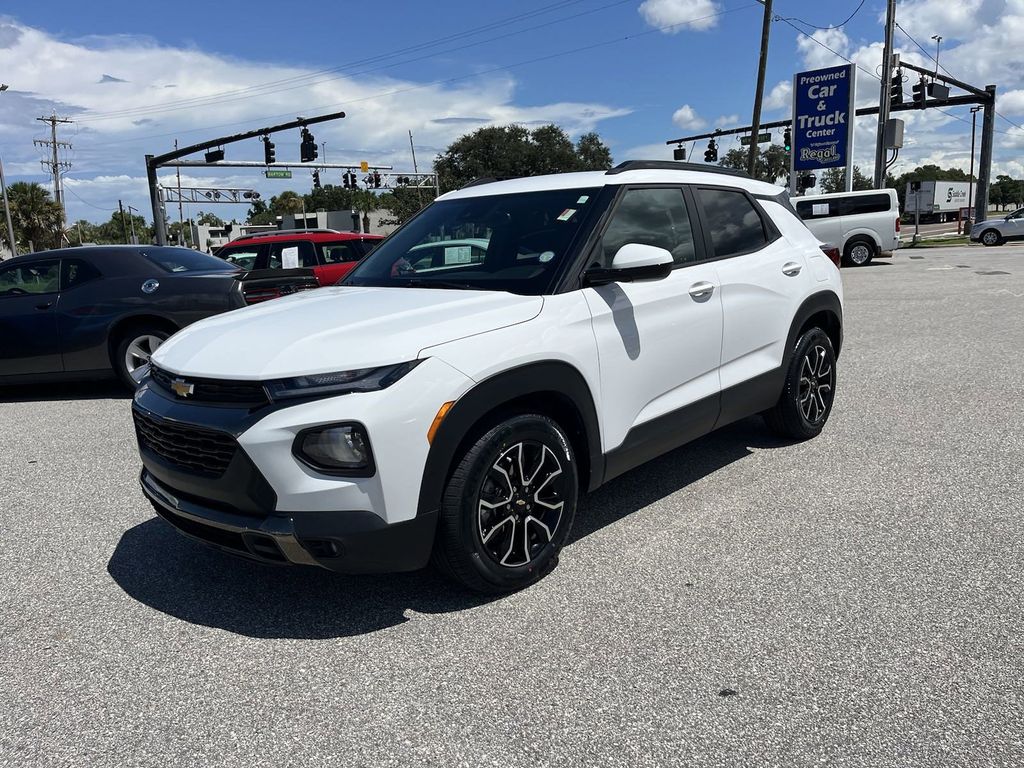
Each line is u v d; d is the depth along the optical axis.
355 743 2.31
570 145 60.25
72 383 8.75
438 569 3.05
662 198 4.00
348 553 2.71
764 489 4.26
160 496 3.12
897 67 27.34
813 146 26.59
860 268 20.91
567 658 2.70
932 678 2.50
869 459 4.69
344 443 2.66
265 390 2.69
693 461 4.80
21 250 51.53
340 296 3.60
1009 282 14.31
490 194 4.16
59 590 3.39
